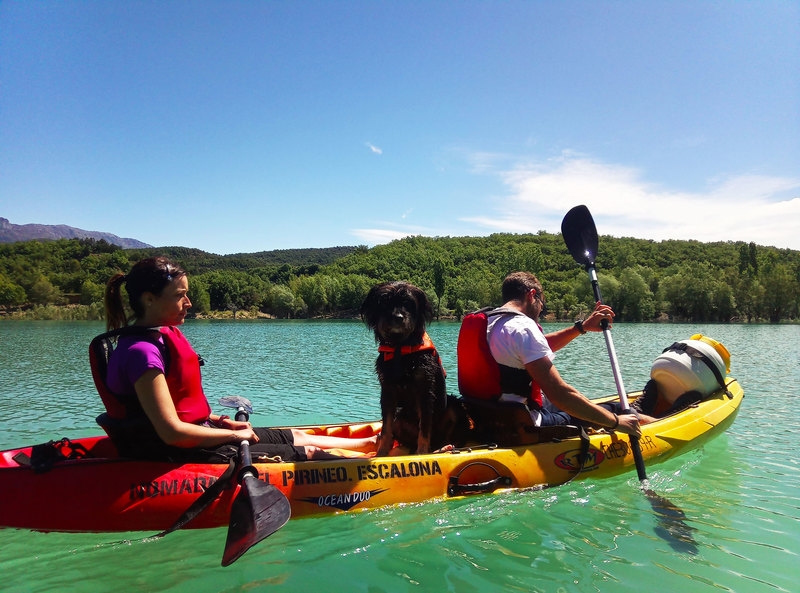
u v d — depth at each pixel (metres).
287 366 14.19
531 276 4.41
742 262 84.06
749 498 4.00
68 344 22.23
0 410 8.15
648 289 62.78
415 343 4.00
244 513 2.80
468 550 3.06
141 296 3.13
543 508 3.70
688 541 3.22
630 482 4.29
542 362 3.84
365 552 3.02
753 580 2.75
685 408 5.36
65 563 2.84
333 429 4.92
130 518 3.01
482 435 4.39
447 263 91.88
